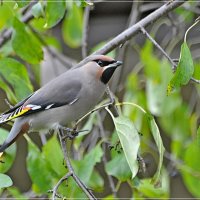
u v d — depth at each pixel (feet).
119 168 30.99
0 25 37.06
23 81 33.19
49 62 44.42
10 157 31.19
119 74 42.32
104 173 49.26
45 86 31.89
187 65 27.76
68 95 31.42
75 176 27.71
